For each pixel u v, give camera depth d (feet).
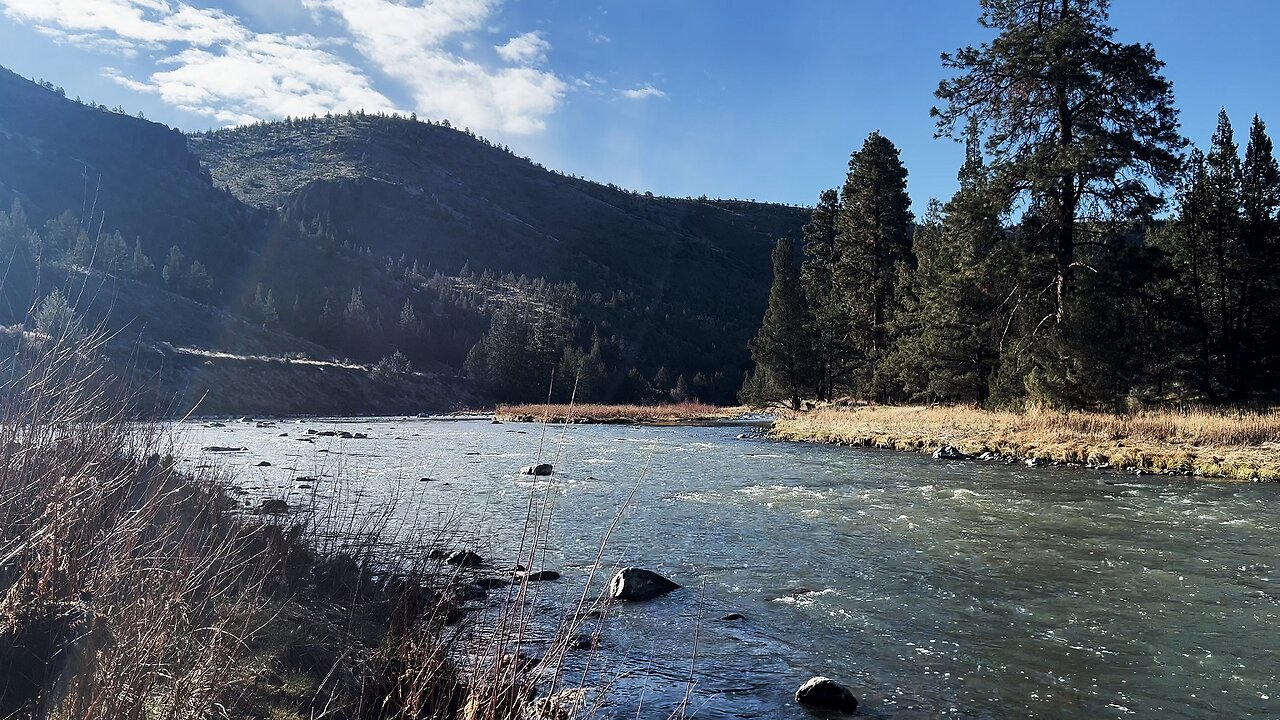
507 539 34.45
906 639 21.97
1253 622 23.06
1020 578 28.32
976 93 96.32
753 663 20.08
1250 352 119.34
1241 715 16.89
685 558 31.68
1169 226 126.41
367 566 22.48
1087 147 83.15
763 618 23.81
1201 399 112.37
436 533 30.63
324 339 365.61
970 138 98.84
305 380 248.93
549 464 68.33
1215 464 57.72
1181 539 34.68
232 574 17.99
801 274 205.46
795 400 182.29
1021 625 23.08
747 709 17.19
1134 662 20.04
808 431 107.55
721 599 25.86
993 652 20.88
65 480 13.07
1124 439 71.97
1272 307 121.49
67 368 14.83
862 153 172.55
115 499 15.19
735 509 43.93
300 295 416.26
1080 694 18.10
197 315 301.84
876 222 173.37
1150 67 87.04
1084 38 87.35
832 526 38.58
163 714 10.02
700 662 20.04
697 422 173.78
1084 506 43.65
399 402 275.39
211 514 20.35
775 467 67.67
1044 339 89.30
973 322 120.67
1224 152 119.34
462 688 13.89
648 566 30.27
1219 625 22.85
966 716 16.92
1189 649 20.90
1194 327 118.73
